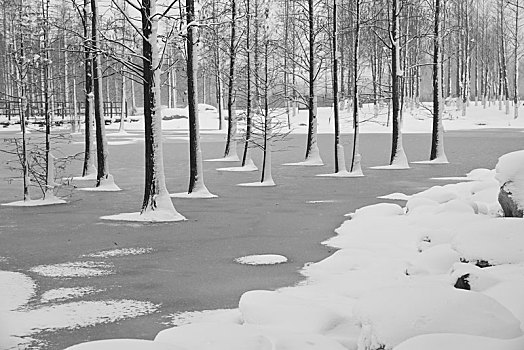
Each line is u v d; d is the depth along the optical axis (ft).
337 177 84.99
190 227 47.83
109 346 16.34
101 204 61.16
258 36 106.83
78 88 240.94
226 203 60.80
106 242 42.39
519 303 18.88
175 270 34.24
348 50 185.68
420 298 17.90
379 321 17.29
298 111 252.83
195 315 26.03
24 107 63.10
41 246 41.16
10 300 28.53
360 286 29.22
